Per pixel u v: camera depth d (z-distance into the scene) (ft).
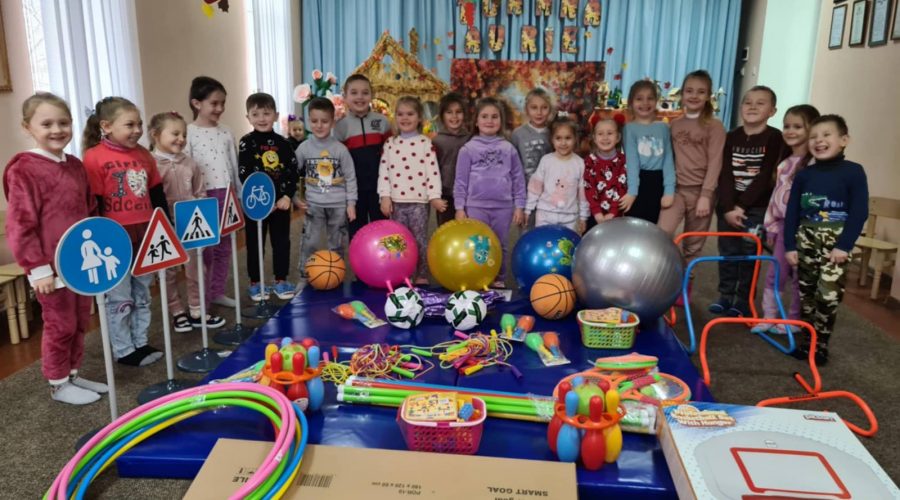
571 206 11.05
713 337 10.53
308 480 4.54
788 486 4.28
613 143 10.80
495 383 6.57
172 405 5.49
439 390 5.95
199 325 10.46
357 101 11.91
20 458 6.60
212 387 5.65
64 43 10.89
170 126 9.53
